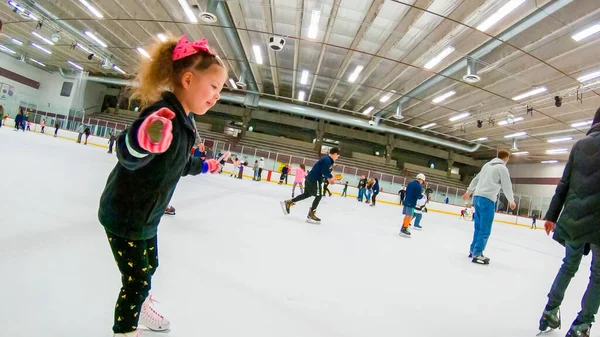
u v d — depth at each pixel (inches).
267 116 1001.5
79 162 270.7
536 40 325.1
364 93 641.0
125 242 33.4
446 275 105.3
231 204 194.9
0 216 81.7
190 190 226.7
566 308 87.4
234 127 1051.3
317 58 517.7
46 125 770.2
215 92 35.4
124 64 727.7
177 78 33.8
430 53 395.5
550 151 799.7
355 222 215.6
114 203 31.6
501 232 356.2
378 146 1081.4
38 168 185.6
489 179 131.1
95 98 998.4
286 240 119.6
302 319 56.7
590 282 58.9
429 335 59.2
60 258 63.4
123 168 31.7
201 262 77.4
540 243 283.0
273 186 506.0
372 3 332.8
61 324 42.6
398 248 141.6
